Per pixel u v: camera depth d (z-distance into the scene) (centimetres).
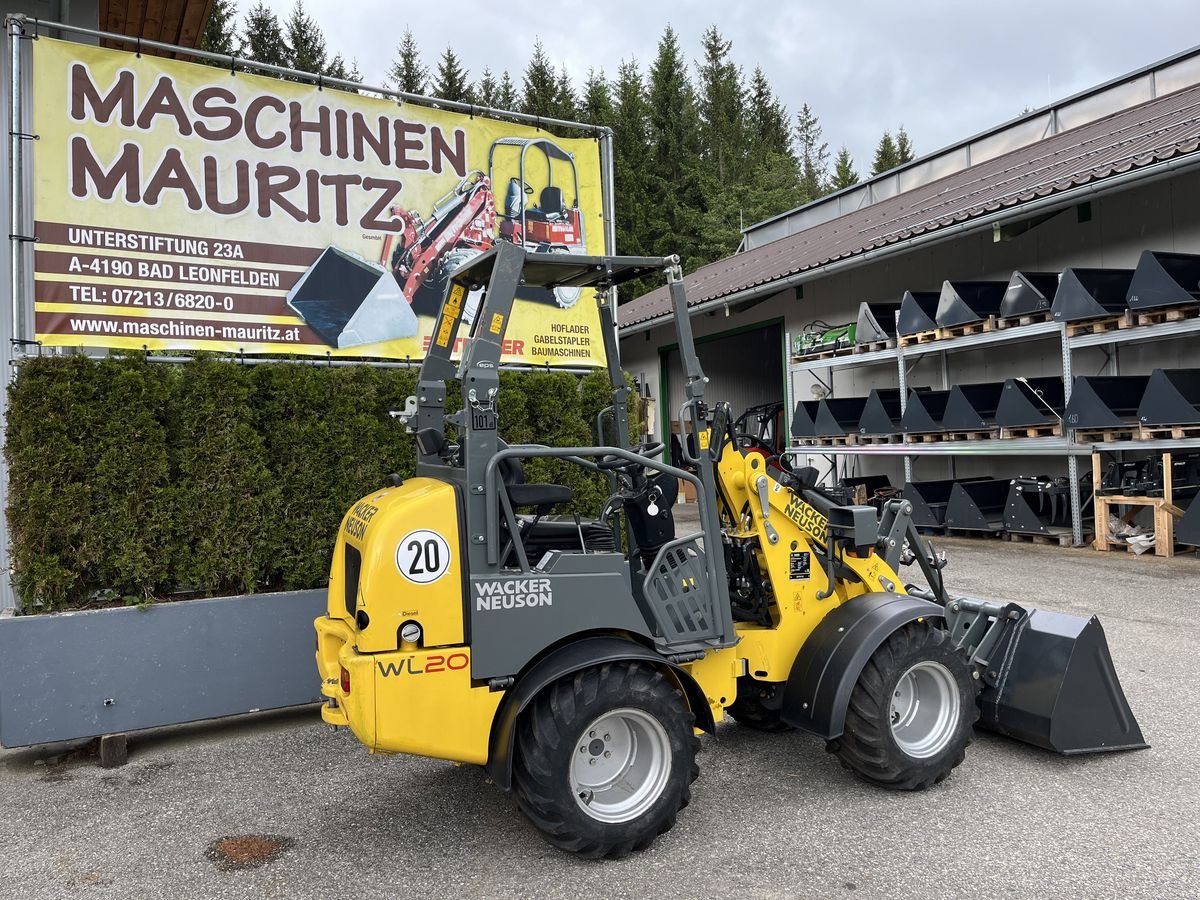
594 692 327
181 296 523
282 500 521
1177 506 894
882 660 379
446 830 368
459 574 326
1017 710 421
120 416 474
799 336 1399
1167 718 467
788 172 4269
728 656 388
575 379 632
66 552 464
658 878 321
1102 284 948
